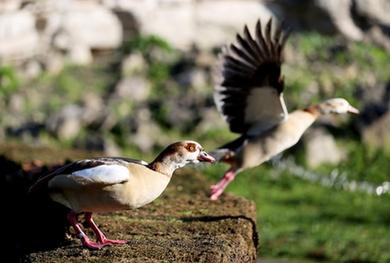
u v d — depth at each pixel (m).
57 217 7.05
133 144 19.03
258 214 15.20
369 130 19.39
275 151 9.02
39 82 21.89
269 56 8.55
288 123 8.95
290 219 14.99
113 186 5.96
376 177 18.00
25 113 20.47
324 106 9.09
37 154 10.64
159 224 7.15
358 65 22.77
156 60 22.53
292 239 13.59
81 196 6.03
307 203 16.30
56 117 19.58
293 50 22.84
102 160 6.11
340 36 24.41
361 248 13.26
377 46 24.30
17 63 22.55
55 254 5.95
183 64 22.44
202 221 7.31
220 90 8.77
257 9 24.77
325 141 18.64
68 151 11.11
